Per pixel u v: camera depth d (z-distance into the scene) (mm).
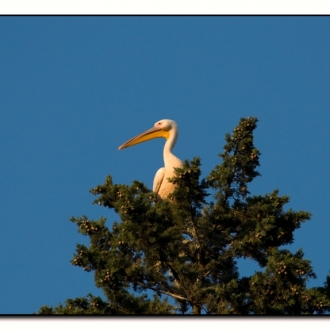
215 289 18469
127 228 18734
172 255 19094
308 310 18203
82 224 20391
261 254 20156
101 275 18797
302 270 18094
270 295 18422
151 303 18375
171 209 20016
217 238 20297
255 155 20672
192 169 19469
